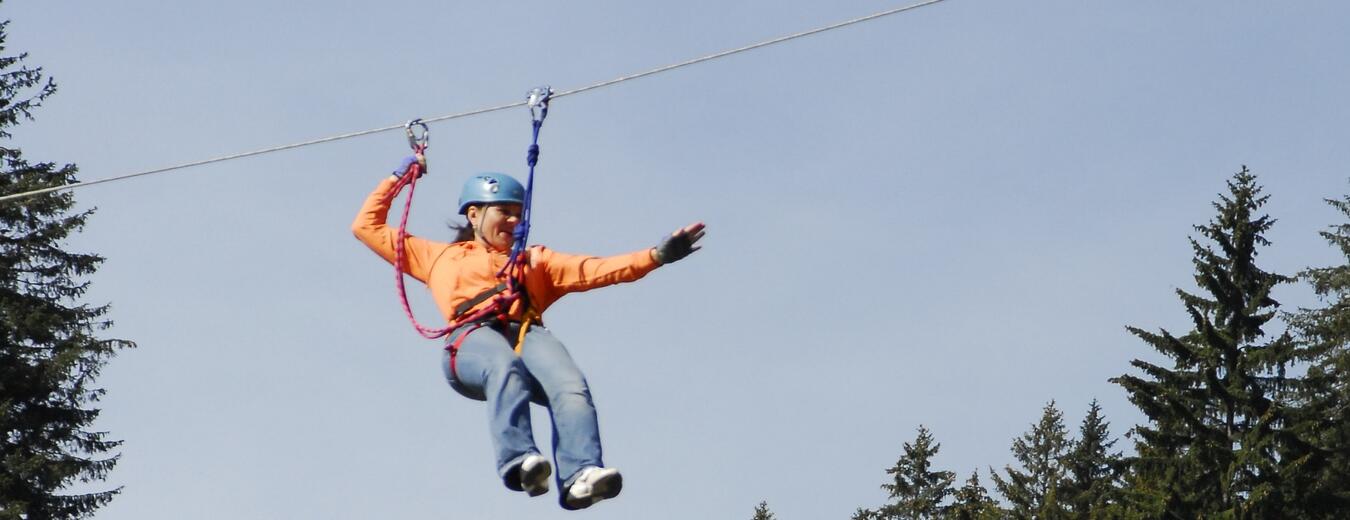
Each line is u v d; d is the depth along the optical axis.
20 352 35.94
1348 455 45.69
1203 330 46.47
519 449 11.38
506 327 12.01
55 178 37.94
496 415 11.51
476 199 12.46
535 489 11.29
